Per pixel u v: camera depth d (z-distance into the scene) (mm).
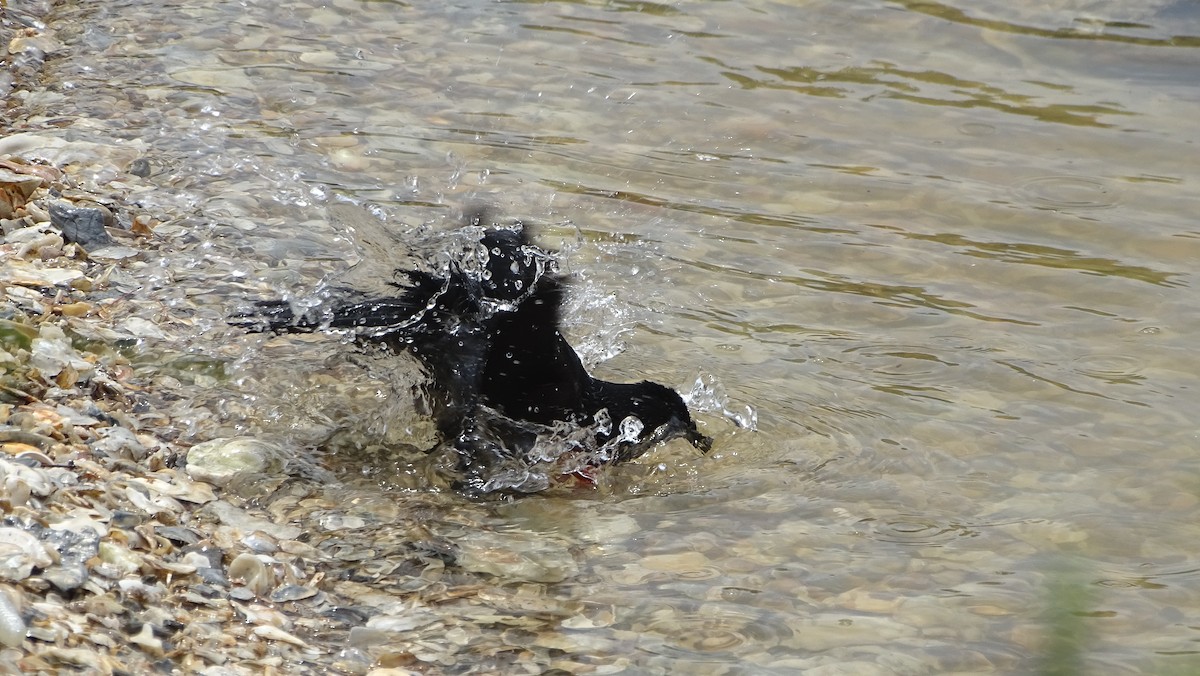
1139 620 7832
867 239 13086
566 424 9430
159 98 14602
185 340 9977
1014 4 18297
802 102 15836
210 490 8297
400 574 7895
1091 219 13523
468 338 9070
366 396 9680
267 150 13703
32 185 11461
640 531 8664
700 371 10711
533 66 16312
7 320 9062
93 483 7645
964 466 9586
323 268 11398
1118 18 17828
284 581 7582
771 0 18344
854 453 9727
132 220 11719
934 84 16453
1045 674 4027
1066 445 9883
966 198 13891
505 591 7855
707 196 13750
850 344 11273
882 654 7441
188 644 6613
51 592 6488
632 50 16906
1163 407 10383
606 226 12977
